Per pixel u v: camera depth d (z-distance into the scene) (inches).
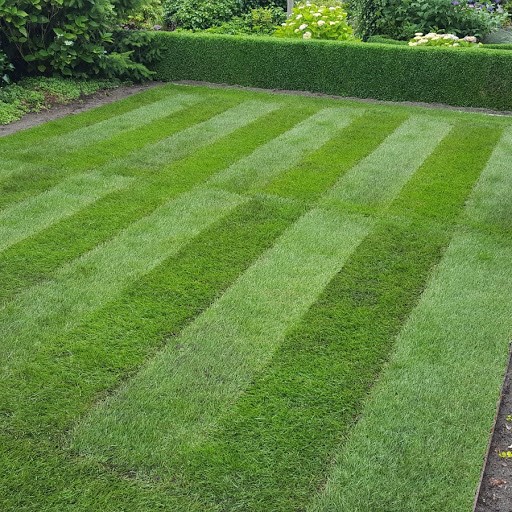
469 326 168.6
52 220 224.5
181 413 137.5
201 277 190.1
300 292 182.7
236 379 148.0
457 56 362.9
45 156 285.7
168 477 121.8
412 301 179.8
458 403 141.3
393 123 334.0
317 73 392.2
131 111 354.0
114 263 196.9
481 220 228.8
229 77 411.5
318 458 126.4
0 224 220.8
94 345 159.0
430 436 132.1
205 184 256.4
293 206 237.9
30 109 354.0
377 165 277.3
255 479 121.6
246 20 522.9
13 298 178.4
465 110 364.8
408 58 371.6
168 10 530.6
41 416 136.0
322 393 143.7
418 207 238.1
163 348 158.7
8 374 148.5
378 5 455.2
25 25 383.9
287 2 544.7
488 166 277.4
